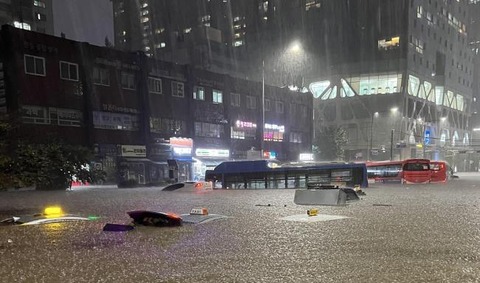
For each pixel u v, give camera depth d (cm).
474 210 1046
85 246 585
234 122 5047
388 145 7588
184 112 4462
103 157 3659
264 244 579
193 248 558
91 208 1244
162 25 12056
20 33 3144
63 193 2355
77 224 841
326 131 7050
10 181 1291
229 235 663
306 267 442
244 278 402
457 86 9619
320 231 692
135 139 3975
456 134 9725
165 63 4278
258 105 5419
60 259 502
